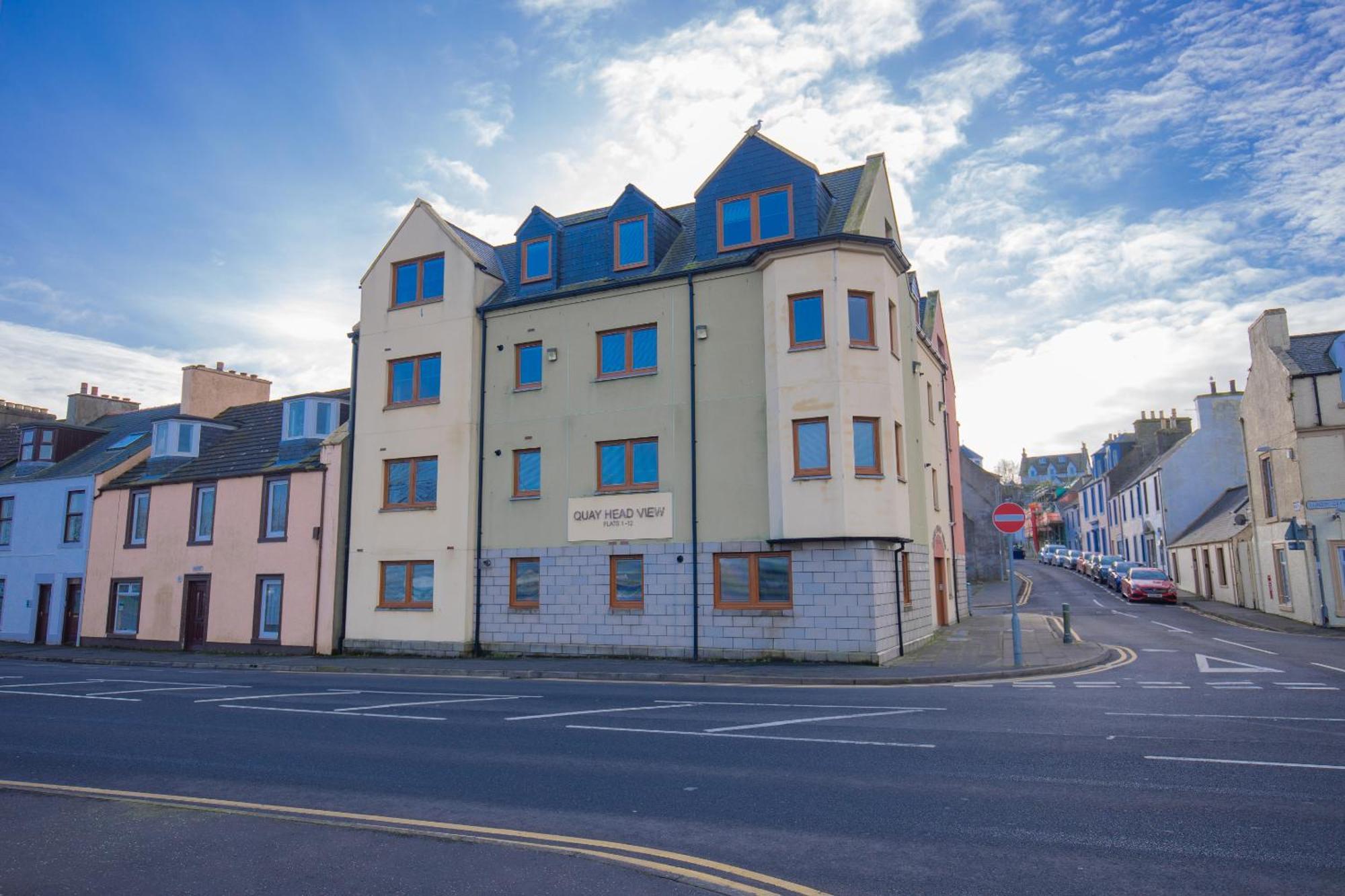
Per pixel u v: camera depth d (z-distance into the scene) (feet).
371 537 81.66
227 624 88.58
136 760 31.45
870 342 65.72
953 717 37.09
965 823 21.47
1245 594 115.03
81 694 51.96
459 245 81.71
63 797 24.80
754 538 66.39
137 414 124.06
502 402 78.23
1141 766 27.12
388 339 84.23
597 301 75.31
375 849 19.74
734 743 32.12
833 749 30.55
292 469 86.84
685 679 56.90
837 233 66.64
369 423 83.87
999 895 16.75
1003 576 178.60
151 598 94.73
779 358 65.87
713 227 72.18
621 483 72.43
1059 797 23.71
